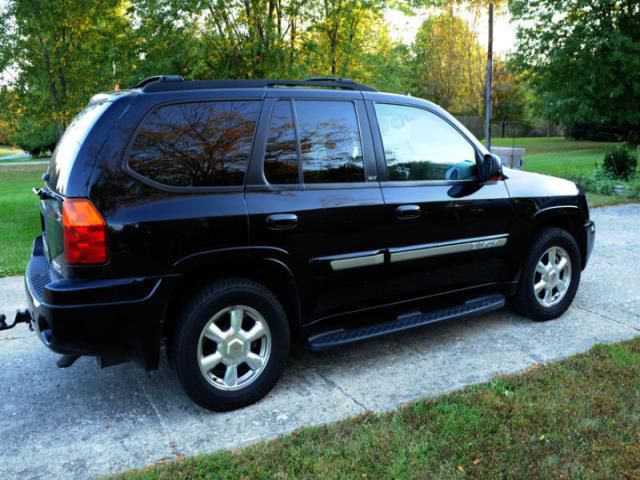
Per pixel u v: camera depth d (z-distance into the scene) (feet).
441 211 12.85
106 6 40.45
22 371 12.84
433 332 14.78
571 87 85.20
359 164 11.97
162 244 9.75
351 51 40.22
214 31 39.19
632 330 14.49
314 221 11.16
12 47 40.98
